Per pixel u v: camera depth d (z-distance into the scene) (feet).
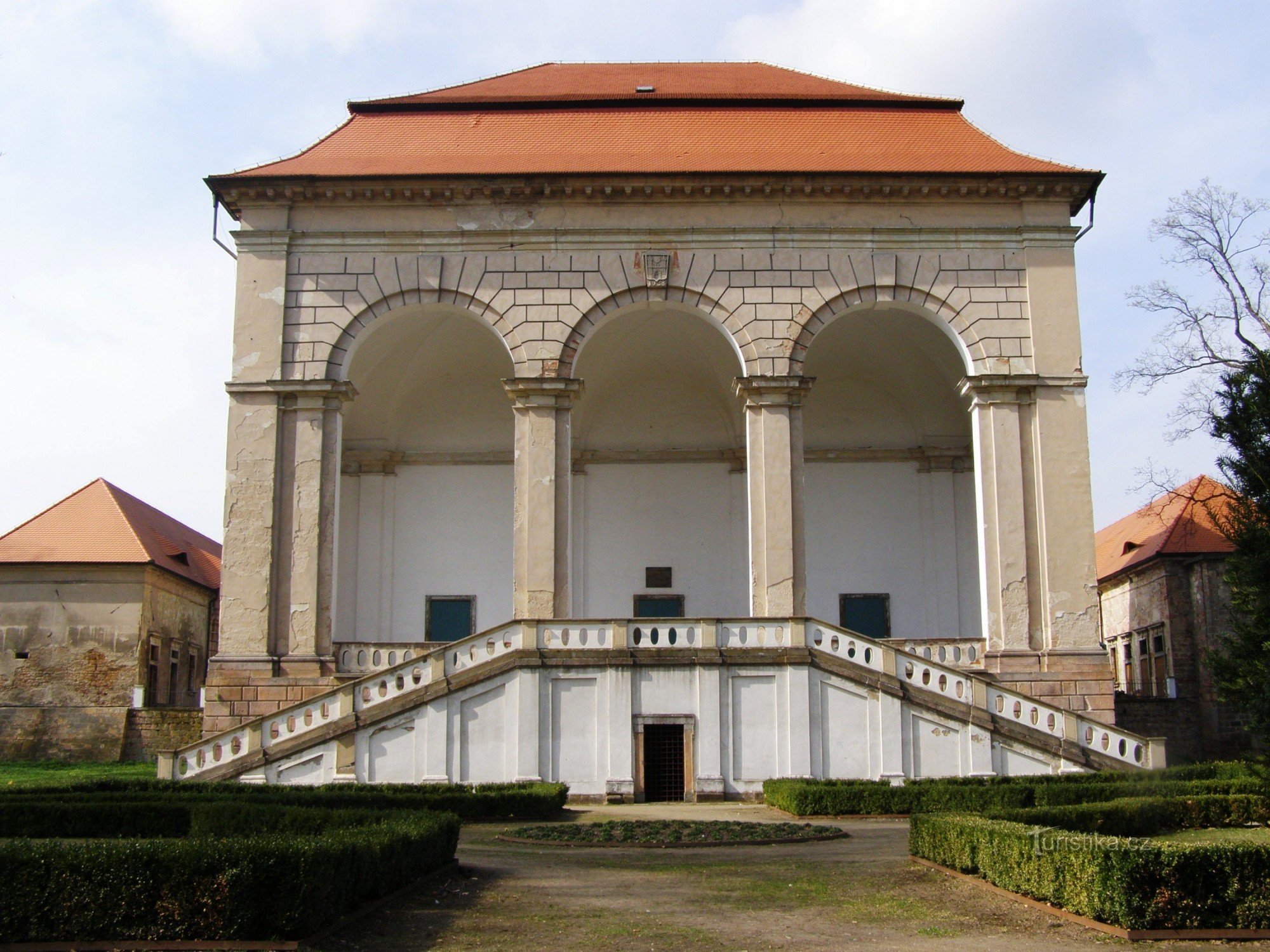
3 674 128.06
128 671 128.88
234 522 91.20
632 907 40.06
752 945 34.81
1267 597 56.29
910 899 41.42
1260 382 58.59
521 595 89.71
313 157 100.32
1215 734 114.42
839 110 108.47
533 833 58.13
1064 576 90.99
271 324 94.48
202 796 62.39
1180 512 111.45
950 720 78.43
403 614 112.78
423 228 96.07
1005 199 96.94
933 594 112.16
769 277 95.55
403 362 110.11
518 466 92.02
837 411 116.88
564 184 95.55
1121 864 35.81
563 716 78.48
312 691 88.53
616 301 95.20
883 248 96.17
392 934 36.11
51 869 33.12
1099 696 88.99
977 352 94.94
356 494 113.91
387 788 70.33
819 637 80.12
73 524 135.74
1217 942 35.17
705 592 114.01
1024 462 93.04
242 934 33.01
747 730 78.64
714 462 116.37
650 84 117.08
